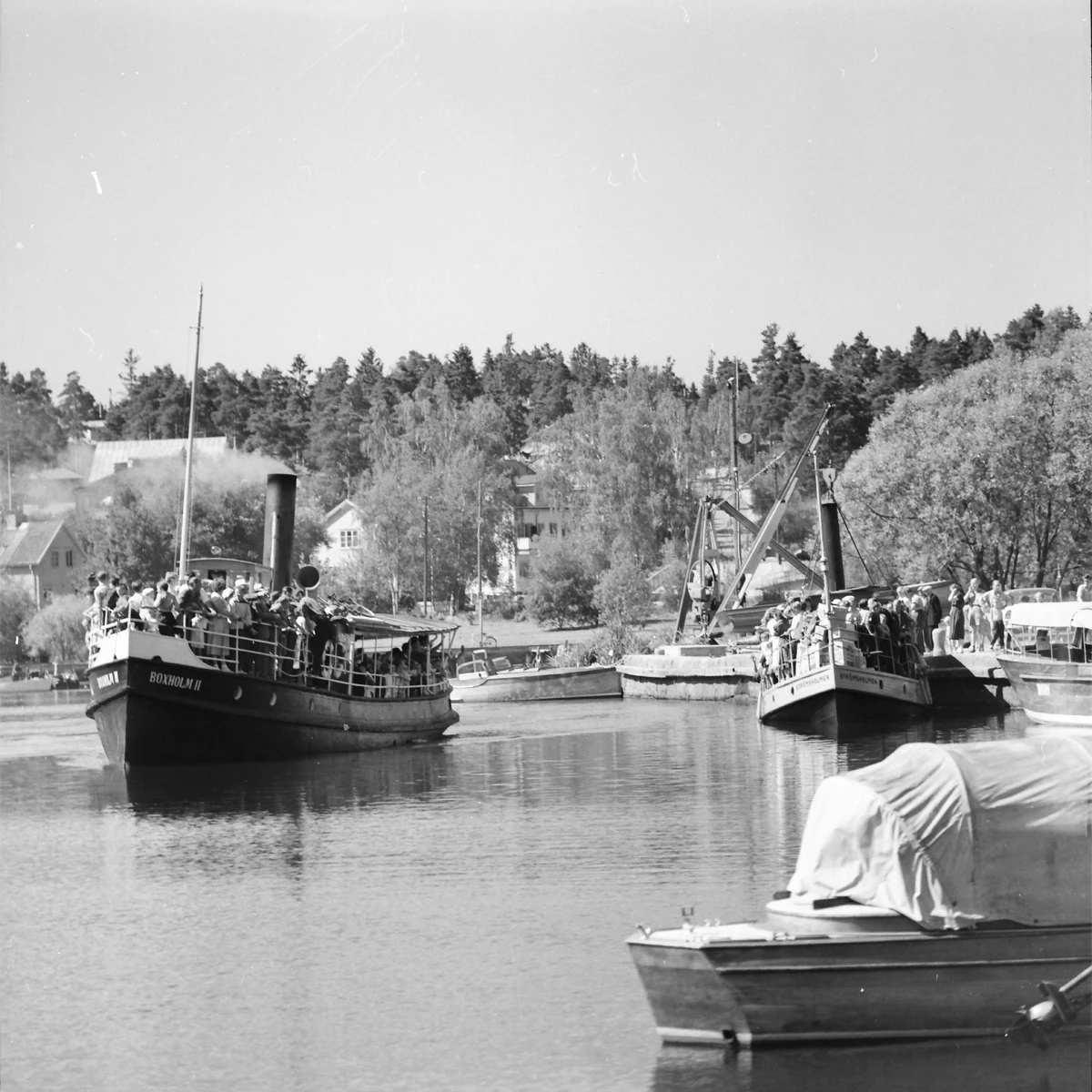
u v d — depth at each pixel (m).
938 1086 16.38
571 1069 17.33
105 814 35.19
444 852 29.47
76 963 22.25
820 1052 16.92
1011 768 17.27
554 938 22.59
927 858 16.94
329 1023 19.28
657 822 32.31
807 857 17.67
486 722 61.16
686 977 17.09
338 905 25.22
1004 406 77.44
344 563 134.62
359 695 47.62
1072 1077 16.44
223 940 23.23
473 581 138.50
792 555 75.31
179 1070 17.95
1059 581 79.38
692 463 128.12
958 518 77.56
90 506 138.12
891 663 51.97
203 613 41.44
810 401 164.38
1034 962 16.77
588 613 121.06
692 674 72.38
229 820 33.94
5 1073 18.02
